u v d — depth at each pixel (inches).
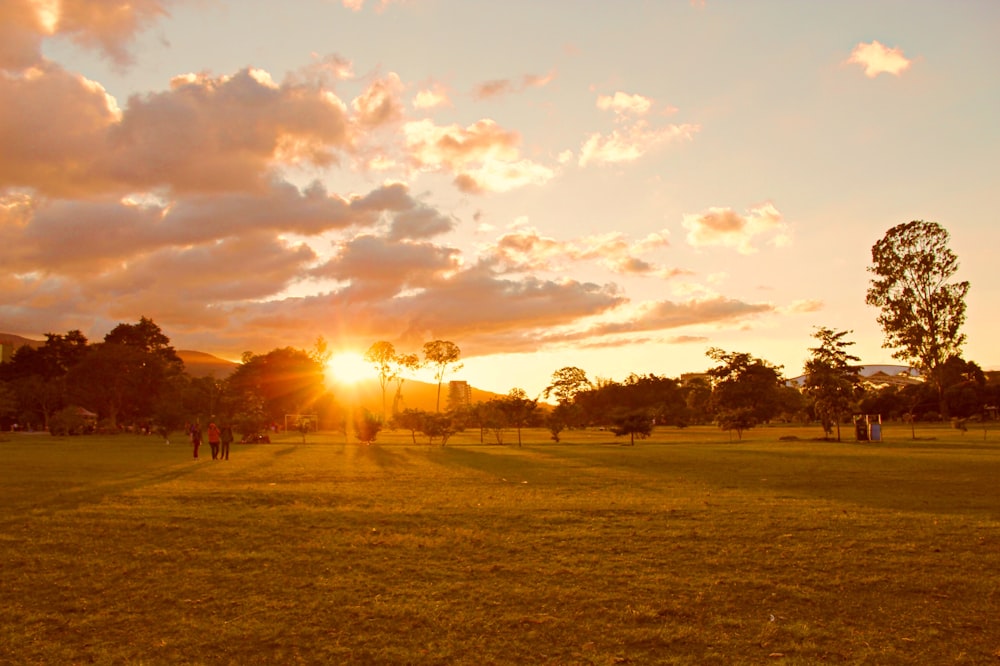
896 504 750.5
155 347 5305.1
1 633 362.6
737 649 333.7
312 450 2044.8
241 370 5344.5
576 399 5064.0
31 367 5017.2
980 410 4525.1
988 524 607.2
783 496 829.8
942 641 341.4
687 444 2338.8
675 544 536.4
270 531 594.6
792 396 4608.8
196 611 393.7
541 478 1088.8
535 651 332.8
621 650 333.7
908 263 3243.1
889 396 4840.1
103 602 410.9
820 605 394.6
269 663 322.0
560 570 465.7
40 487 924.6
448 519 644.7
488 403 2731.3
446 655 328.2
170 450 2010.3
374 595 417.1
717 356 3981.3
